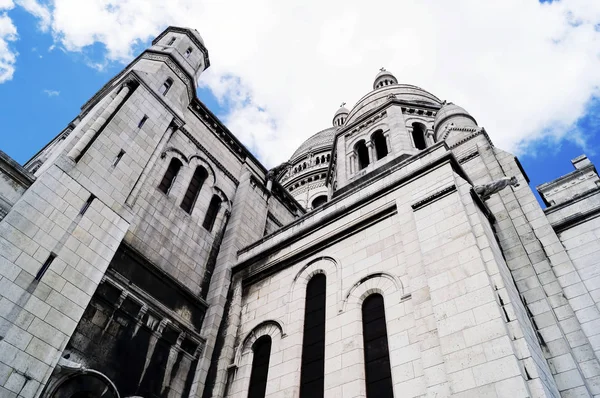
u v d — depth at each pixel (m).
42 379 13.18
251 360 18.16
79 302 15.16
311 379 15.53
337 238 19.42
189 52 28.98
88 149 18.55
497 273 13.35
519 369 10.76
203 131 27.75
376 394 13.59
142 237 19.86
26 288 13.95
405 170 19.66
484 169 22.09
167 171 23.70
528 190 19.23
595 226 17.00
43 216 15.41
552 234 17.17
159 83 24.92
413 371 12.98
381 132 34.12
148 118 22.70
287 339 17.33
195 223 23.53
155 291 18.91
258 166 31.45
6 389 12.30
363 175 30.41
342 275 17.80
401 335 14.10
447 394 11.56
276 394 15.78
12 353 12.81
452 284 13.52
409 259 15.66
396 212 18.00
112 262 17.59
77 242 16.05
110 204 18.14
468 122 28.11
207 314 20.66
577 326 14.33
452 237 14.78
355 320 15.75
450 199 16.03
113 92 22.41
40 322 13.84
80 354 14.84
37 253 14.69
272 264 21.06
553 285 15.73
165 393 16.92
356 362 14.50
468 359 11.67
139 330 17.20
